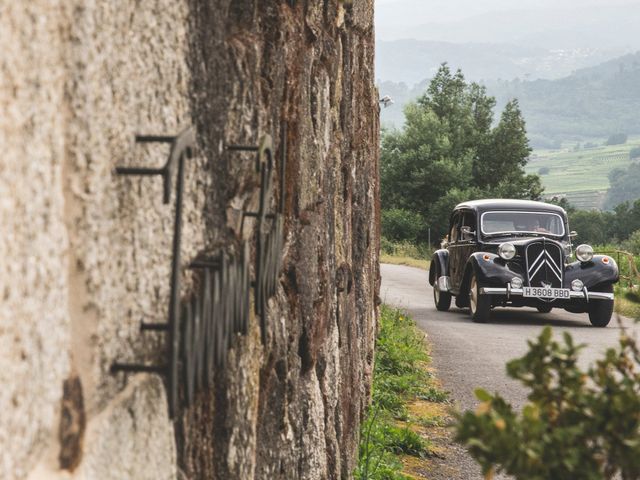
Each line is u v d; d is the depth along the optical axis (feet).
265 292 10.09
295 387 13.21
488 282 67.41
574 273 66.69
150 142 6.39
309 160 14.34
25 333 4.55
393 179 273.54
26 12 4.56
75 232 5.22
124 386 6.01
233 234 9.26
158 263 6.73
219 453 8.73
